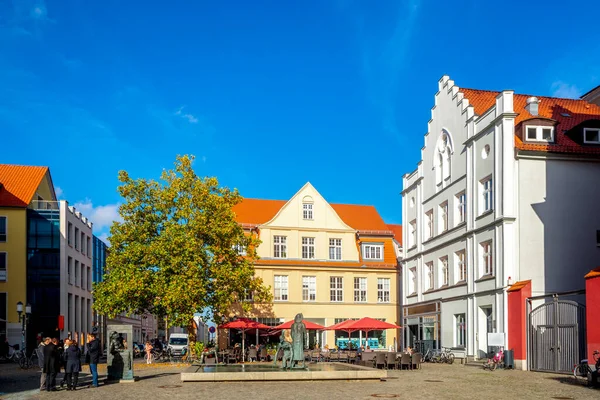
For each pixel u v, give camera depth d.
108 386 22.08
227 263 38.62
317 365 27.69
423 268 44.62
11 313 51.47
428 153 44.72
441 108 42.50
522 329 29.94
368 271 53.41
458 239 38.78
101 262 76.56
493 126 34.97
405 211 49.16
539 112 38.25
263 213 54.69
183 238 36.62
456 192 39.66
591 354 23.86
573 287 33.41
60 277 53.78
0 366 37.62
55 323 53.09
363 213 58.22
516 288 30.66
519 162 33.78
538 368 28.89
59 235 54.19
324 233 53.28
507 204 33.44
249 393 18.94
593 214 34.09
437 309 41.53
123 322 85.75
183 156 39.31
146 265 37.38
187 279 36.28
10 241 52.31
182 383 22.44
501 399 17.70
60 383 23.66
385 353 31.55
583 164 34.38
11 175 56.16
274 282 51.59
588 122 34.94
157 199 39.03
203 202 38.34
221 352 37.62
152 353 43.38
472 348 36.22
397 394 18.72
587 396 18.48
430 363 37.78
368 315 52.88
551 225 33.66
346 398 17.61
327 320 51.97
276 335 50.41
